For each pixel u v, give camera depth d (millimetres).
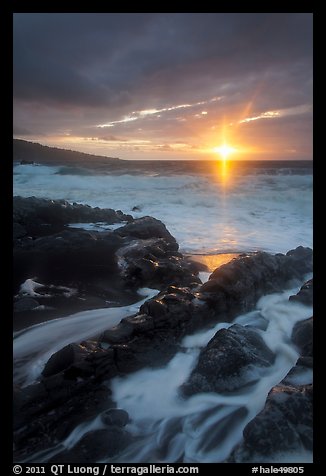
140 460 3461
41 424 3719
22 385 4414
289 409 3506
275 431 3377
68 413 3887
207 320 5539
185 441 3688
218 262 9500
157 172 37844
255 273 6637
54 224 13109
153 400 4203
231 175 31219
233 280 6109
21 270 8492
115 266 8758
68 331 5797
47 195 21812
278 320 5910
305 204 17656
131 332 4812
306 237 12094
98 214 14102
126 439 3617
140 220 11672
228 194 20797
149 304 5195
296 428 3402
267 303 6516
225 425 3859
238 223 14359
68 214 13562
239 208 17422
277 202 18281
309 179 26203
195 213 16469
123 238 10695
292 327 5629
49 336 5629
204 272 8742
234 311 6008
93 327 5938
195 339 5211
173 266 8008
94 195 21969
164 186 25469
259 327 5742
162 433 3779
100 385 4242
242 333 5055
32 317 6258
